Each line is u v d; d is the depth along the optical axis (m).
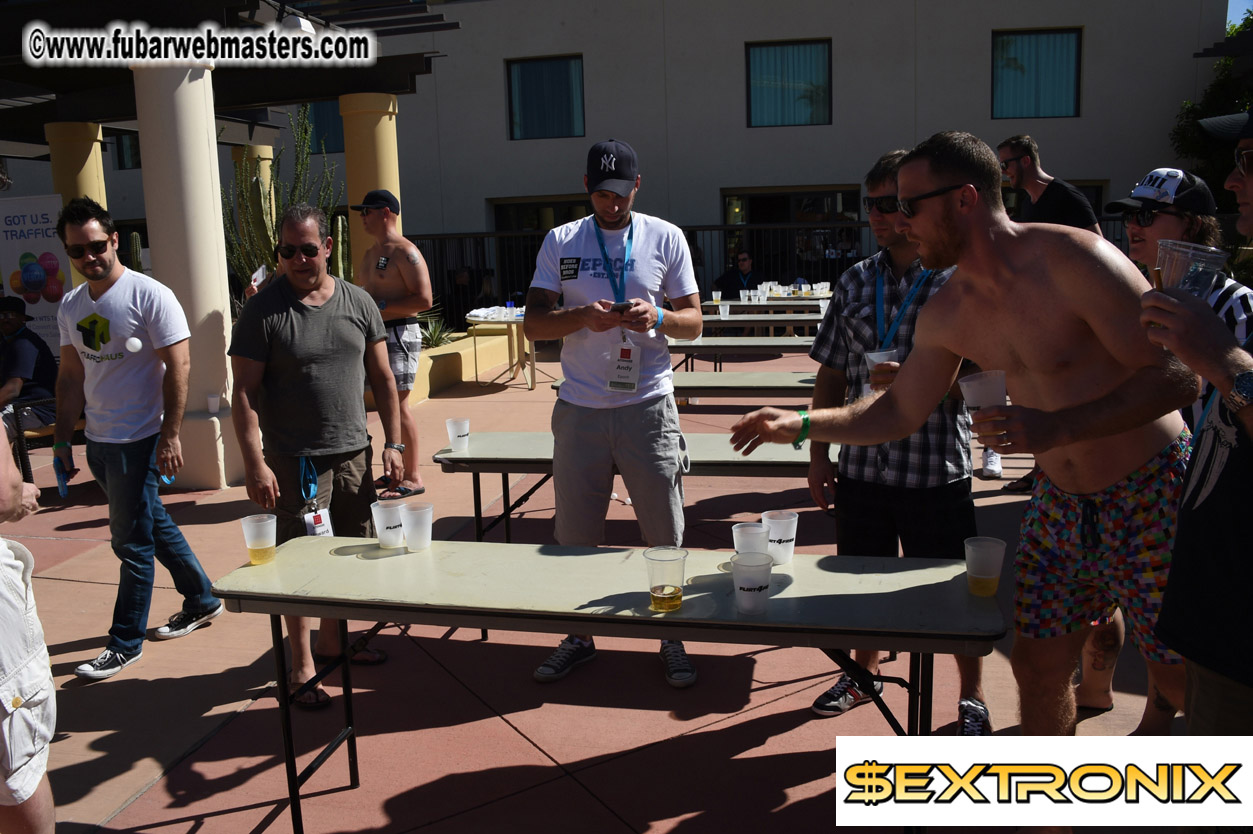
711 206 16.11
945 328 2.42
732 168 15.96
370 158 9.58
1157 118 15.14
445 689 3.56
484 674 3.68
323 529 3.18
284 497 3.43
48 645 3.99
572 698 3.47
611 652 3.88
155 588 4.61
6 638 2.10
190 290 6.13
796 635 2.21
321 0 8.38
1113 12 14.98
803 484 6.52
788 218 16.23
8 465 2.21
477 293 15.91
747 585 2.27
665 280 3.50
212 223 6.15
